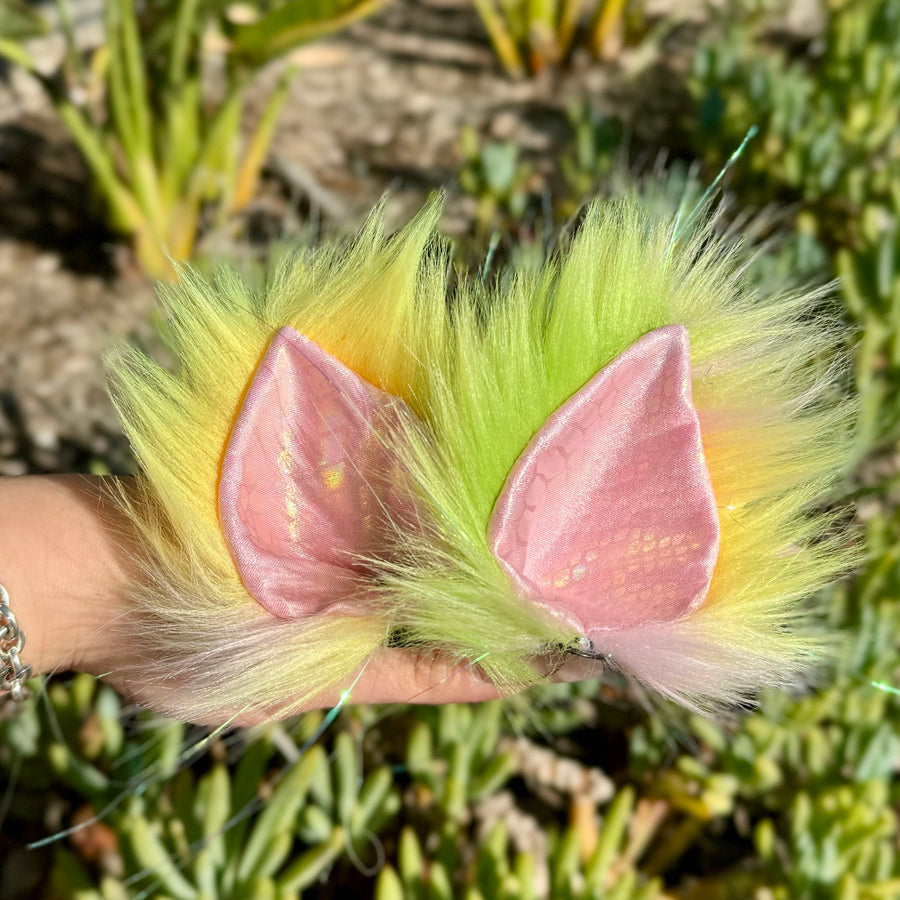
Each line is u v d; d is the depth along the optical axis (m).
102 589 0.36
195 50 0.82
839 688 0.53
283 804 0.46
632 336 0.31
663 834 0.55
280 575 0.31
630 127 1.03
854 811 0.48
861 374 0.64
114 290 0.85
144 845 0.44
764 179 0.86
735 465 0.33
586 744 0.58
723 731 0.55
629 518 0.31
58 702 0.52
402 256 0.33
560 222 0.79
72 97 0.86
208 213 0.90
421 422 0.32
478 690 0.36
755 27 1.13
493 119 1.05
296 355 0.31
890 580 0.55
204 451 0.32
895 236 0.71
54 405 0.77
